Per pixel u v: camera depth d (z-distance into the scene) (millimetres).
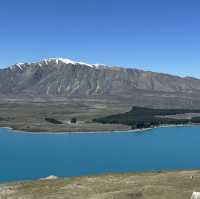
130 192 66750
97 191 70688
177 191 66500
